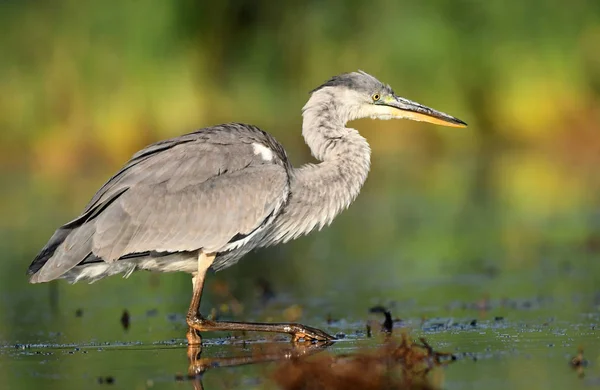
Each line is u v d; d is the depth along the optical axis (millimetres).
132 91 22906
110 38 22969
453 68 24812
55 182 21938
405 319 11383
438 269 14789
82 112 22953
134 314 12297
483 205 20281
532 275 14062
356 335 10539
